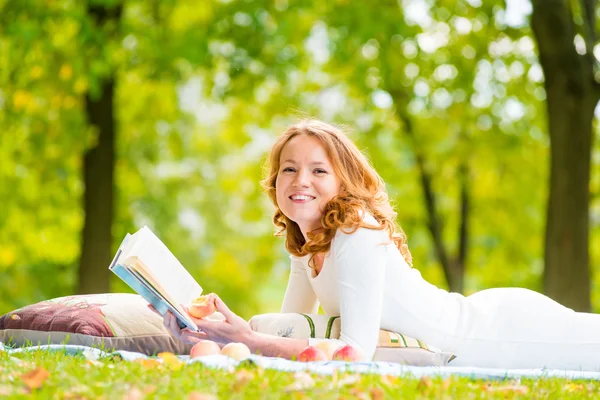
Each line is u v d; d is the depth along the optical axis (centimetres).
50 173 1535
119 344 483
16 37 1198
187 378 335
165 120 1548
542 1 1100
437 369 394
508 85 1501
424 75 1457
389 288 450
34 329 489
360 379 336
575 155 1103
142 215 1838
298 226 487
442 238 1673
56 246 1647
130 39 1302
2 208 1569
